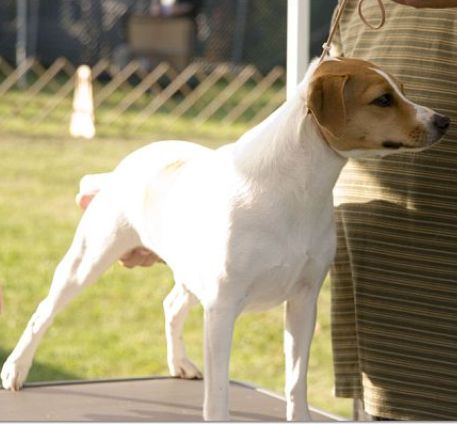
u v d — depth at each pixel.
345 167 6.36
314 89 5.41
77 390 7.03
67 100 28.09
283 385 11.12
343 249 6.39
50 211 17.73
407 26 6.16
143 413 6.50
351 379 6.50
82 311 13.30
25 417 6.39
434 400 6.20
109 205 6.72
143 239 6.54
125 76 28.12
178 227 5.97
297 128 5.50
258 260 5.52
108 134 24.80
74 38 31.84
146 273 14.89
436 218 6.10
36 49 31.55
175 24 30.94
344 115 5.39
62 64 28.62
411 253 6.16
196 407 6.64
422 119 5.51
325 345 12.34
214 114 27.44
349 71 5.52
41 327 6.99
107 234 6.71
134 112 27.22
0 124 25.17
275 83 30.94
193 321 13.02
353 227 6.29
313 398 10.88
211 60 32.47
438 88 6.01
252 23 32.59
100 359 11.73
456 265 6.11
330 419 6.38
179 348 7.31
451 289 6.13
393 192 6.16
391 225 6.18
